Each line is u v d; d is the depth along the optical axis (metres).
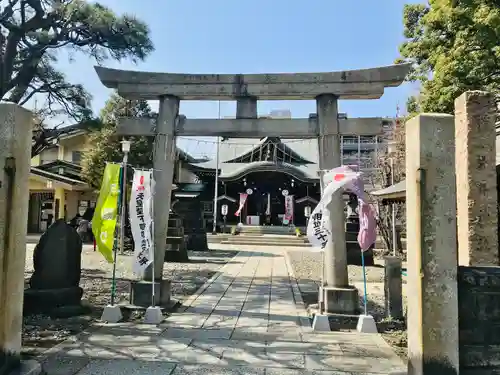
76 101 10.69
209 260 18.42
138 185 7.98
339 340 6.52
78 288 8.09
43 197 31.94
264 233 36.31
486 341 4.13
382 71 8.14
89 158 25.58
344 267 7.92
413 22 11.55
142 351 5.80
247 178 40.88
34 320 7.29
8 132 4.48
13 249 4.48
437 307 4.07
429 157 4.21
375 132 8.22
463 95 5.43
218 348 6.00
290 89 8.37
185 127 8.71
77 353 5.66
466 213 5.28
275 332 6.91
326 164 8.21
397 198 11.35
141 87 8.72
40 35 9.70
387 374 5.05
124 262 16.20
